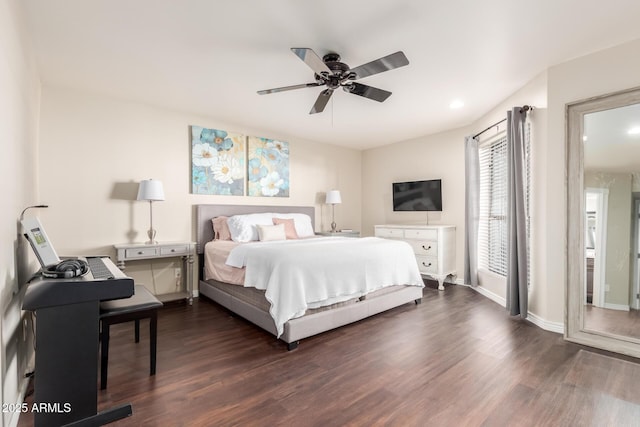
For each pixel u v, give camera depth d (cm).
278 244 312
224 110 387
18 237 182
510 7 195
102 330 183
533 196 299
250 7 194
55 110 313
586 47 243
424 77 295
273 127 460
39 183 304
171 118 385
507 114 315
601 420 156
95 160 335
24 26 198
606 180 248
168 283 382
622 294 241
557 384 189
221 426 151
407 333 272
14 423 155
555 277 276
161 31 220
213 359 222
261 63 267
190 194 401
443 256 438
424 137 509
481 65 272
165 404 169
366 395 178
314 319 253
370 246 314
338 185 578
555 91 272
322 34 224
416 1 189
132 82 305
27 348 199
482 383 190
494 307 350
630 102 235
